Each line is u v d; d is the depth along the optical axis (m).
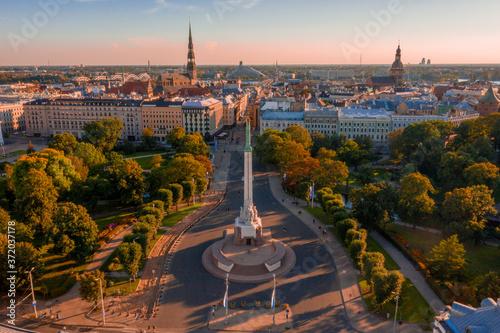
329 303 105.69
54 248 117.94
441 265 114.75
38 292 109.81
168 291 111.56
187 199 178.62
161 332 94.12
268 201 187.12
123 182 169.00
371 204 145.50
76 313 101.12
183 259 129.88
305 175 199.25
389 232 147.38
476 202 136.00
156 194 185.12
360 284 114.06
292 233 150.12
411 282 114.62
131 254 114.19
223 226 156.88
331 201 155.88
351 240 127.62
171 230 152.50
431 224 155.38
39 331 93.56
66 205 123.44
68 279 115.00
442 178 194.38
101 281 101.44
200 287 113.88
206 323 97.75
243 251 130.62
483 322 71.25
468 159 186.50
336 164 190.00
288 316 100.19
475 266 122.94
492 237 143.00
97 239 133.75
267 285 114.62
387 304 104.12
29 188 144.12
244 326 96.50
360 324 97.00
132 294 109.81
